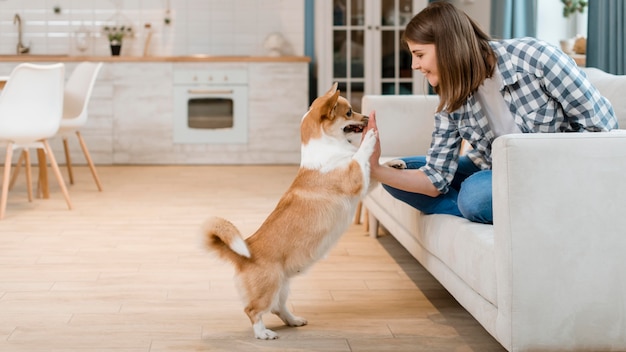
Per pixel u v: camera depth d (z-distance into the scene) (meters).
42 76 4.03
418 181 2.18
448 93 1.96
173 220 3.92
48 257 3.07
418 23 1.99
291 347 2.01
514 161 1.64
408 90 6.47
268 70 6.36
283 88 6.39
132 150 6.37
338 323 2.23
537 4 5.10
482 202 2.00
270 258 2.03
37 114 4.07
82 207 4.27
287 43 6.86
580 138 1.66
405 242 2.64
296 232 2.04
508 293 1.67
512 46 1.96
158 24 6.78
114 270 2.86
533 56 1.91
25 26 6.70
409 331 2.15
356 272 2.85
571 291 1.67
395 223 2.82
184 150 6.41
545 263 1.66
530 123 1.99
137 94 6.31
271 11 6.83
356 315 2.31
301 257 2.05
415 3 6.41
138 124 6.35
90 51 6.76
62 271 2.84
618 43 3.67
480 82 1.94
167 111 6.35
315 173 2.09
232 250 2.03
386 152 3.53
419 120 3.54
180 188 5.05
